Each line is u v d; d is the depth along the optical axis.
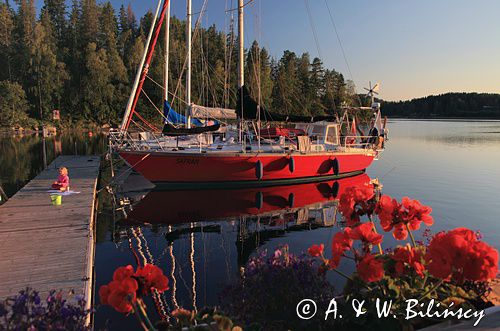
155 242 6.86
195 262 5.75
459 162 19.41
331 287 2.88
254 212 9.13
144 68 12.55
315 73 66.88
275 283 2.74
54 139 36.53
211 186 11.48
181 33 57.47
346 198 2.71
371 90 15.65
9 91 44.75
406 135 44.69
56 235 6.02
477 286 2.59
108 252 6.33
